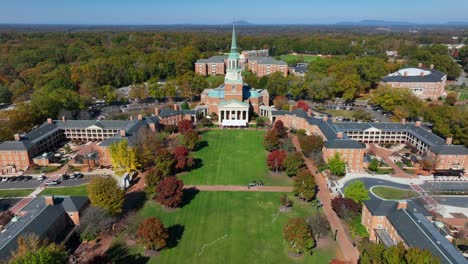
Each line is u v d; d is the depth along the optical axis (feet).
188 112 638.12
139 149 442.91
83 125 552.41
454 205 365.81
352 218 329.31
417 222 275.18
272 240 304.50
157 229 281.74
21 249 232.12
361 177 426.51
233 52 634.84
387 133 538.47
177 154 431.02
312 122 558.56
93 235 293.23
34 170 450.71
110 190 318.65
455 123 518.78
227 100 644.27
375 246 244.83
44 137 500.74
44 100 599.16
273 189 397.60
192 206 359.25
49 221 287.07
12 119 542.16
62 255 234.58
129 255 283.38
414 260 216.13
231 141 552.00
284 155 437.17
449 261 228.84
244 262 277.03
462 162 442.50
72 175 431.02
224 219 336.29
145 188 366.84
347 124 546.67
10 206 361.71
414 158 469.98
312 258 280.92
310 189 363.97
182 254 285.64
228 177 427.33
